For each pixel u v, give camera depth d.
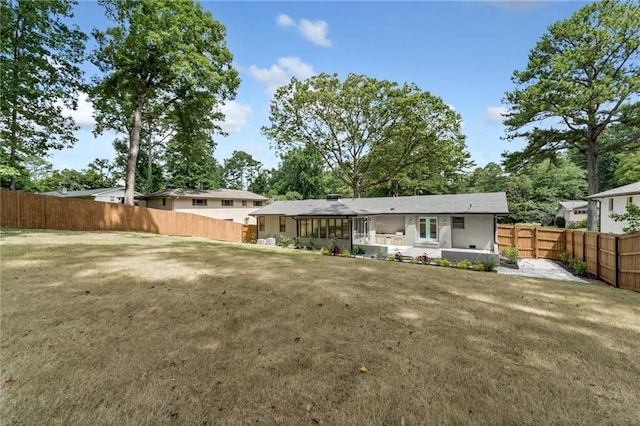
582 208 33.78
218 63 20.98
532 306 5.66
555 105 18.53
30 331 3.77
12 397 2.49
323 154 30.42
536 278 8.95
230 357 3.32
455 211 16.42
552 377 3.06
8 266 7.01
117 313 4.50
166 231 20.75
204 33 20.22
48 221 15.20
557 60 18.39
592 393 2.80
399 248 17.41
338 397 2.66
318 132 29.06
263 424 2.30
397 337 3.99
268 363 3.21
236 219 31.75
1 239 10.81
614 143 21.06
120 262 8.20
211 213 29.75
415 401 2.62
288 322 4.41
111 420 2.28
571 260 13.30
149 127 32.47
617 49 18.05
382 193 42.22
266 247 16.92
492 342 3.90
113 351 3.36
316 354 3.45
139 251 10.39
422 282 7.40
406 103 24.61
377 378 2.97
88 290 5.54
